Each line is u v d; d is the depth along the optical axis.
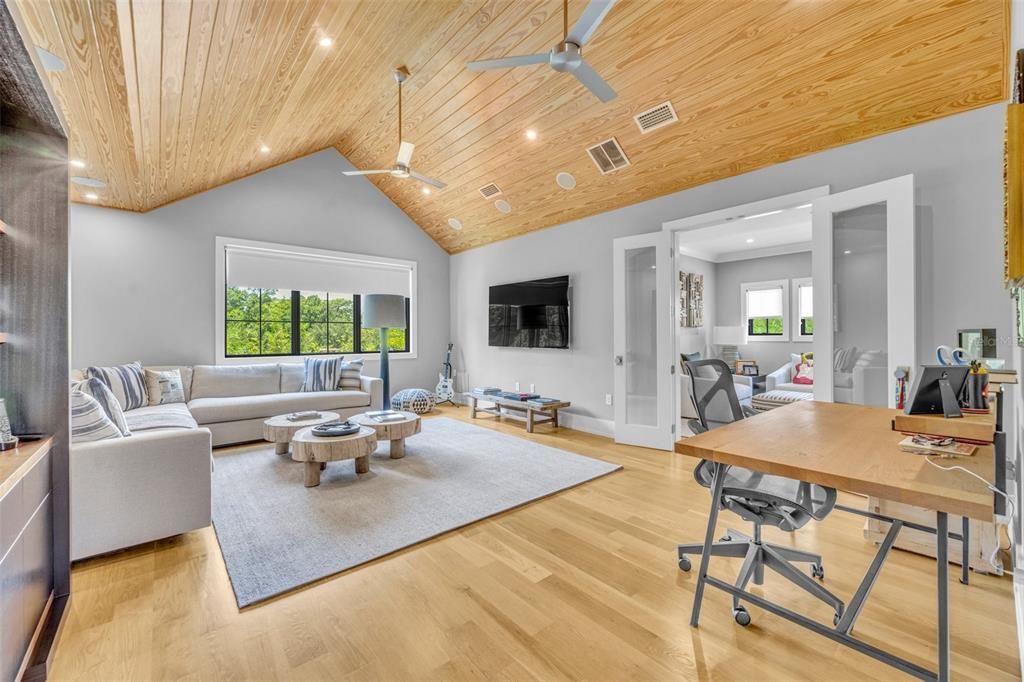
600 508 2.78
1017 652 1.50
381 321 4.03
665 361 4.12
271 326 5.39
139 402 3.92
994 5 2.07
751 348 7.73
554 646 1.56
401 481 3.21
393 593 1.87
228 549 2.21
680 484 3.21
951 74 2.41
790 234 6.38
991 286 2.51
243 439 4.25
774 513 1.63
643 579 1.98
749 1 2.35
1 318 1.67
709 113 3.09
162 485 2.23
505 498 2.89
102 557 2.15
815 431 1.72
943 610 1.19
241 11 2.10
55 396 1.73
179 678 1.40
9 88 1.51
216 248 4.86
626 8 2.54
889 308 2.70
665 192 4.06
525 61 2.12
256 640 1.58
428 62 3.35
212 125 3.21
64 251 1.77
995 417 1.52
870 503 2.30
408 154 3.63
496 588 1.91
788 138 3.11
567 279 5.02
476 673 1.43
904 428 1.48
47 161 1.74
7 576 1.25
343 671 1.44
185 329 4.69
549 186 4.52
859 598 1.52
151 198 4.22
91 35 1.73
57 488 1.72
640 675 1.42
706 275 7.90
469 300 6.47
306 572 2.01
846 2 2.24
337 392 4.90
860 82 2.59
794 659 1.50
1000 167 2.49
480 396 5.49
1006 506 0.99
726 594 1.87
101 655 1.50
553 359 5.26
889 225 2.71
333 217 5.65
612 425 4.61
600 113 3.38
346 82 3.44
